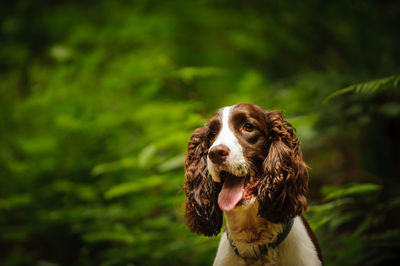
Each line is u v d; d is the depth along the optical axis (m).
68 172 6.14
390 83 3.20
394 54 6.12
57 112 6.41
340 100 4.70
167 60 6.55
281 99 5.44
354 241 3.53
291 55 7.58
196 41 8.67
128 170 5.60
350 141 5.83
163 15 7.73
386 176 5.23
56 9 8.41
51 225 5.61
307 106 5.23
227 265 2.76
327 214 3.62
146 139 5.47
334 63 6.86
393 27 6.64
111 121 6.06
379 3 6.88
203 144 3.00
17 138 6.83
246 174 2.58
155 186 4.91
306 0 6.89
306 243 2.73
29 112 6.88
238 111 2.70
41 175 6.18
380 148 5.32
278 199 2.59
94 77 6.64
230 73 7.89
